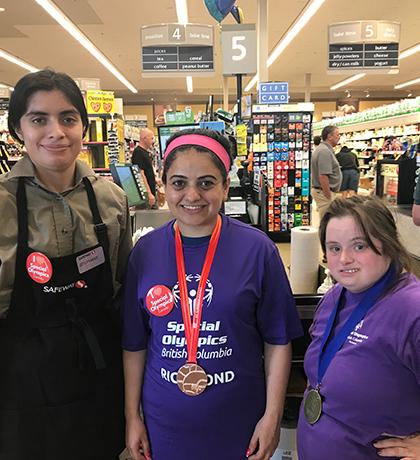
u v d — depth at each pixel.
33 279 1.22
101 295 1.34
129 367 1.34
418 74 16.25
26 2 7.79
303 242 1.93
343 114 18.23
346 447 1.09
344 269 1.14
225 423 1.20
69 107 1.21
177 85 18.33
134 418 1.30
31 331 1.26
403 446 1.03
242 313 1.19
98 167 6.00
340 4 8.29
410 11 8.76
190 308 1.20
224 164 1.21
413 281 1.11
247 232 1.28
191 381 1.17
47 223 1.24
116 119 6.02
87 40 10.48
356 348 1.10
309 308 1.75
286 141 4.46
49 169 1.24
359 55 6.91
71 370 1.29
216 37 10.17
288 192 4.54
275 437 1.25
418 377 1.01
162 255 1.27
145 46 6.13
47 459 1.31
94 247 1.30
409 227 3.80
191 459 1.22
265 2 4.79
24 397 1.27
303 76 16.53
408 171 4.35
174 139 1.21
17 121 1.22
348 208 1.14
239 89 4.31
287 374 1.29
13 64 13.23
